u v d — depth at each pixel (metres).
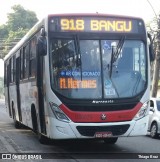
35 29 12.33
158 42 23.52
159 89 36.03
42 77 11.23
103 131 10.42
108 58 10.77
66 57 10.66
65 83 10.54
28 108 13.80
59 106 10.43
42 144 12.87
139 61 10.98
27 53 13.85
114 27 10.97
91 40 10.80
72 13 10.88
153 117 16.05
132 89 10.77
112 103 10.53
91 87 10.56
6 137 14.86
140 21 11.18
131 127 10.61
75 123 10.34
